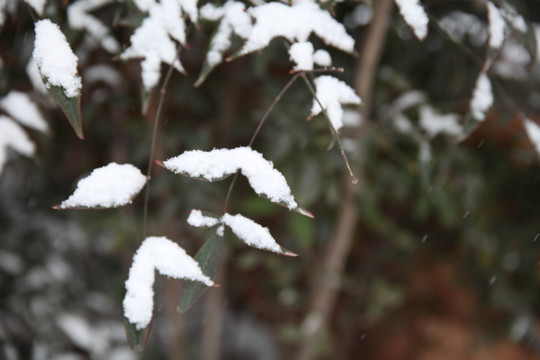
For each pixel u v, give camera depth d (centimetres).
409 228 103
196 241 95
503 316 101
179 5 50
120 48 59
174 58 50
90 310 94
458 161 80
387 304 101
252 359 122
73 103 45
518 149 88
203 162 46
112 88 77
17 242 92
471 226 91
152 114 75
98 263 103
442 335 110
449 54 80
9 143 56
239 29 50
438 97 83
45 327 86
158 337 109
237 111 90
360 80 66
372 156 75
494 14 52
